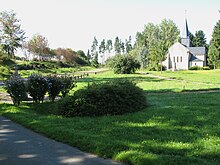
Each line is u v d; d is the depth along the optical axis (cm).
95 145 663
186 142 698
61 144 717
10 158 610
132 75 5138
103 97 1102
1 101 1667
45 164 572
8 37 4678
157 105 1348
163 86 2703
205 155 599
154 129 830
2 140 757
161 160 550
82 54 14338
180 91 2181
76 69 8206
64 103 1101
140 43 10981
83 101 1084
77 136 743
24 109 1279
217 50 6975
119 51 16362
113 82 1247
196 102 1444
